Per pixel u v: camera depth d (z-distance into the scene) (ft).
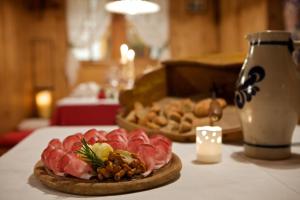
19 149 2.89
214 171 2.16
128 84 9.90
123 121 3.57
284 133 2.41
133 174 1.82
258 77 2.35
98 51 15.46
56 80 15.15
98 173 1.77
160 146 2.05
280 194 1.73
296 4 9.71
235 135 2.96
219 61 3.76
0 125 11.38
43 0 14.75
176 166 2.03
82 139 2.03
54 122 8.45
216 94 3.88
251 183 1.92
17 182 1.96
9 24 12.66
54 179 1.82
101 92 9.90
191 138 3.07
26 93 14.90
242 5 12.94
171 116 3.38
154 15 15.25
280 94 2.30
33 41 14.92
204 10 15.64
